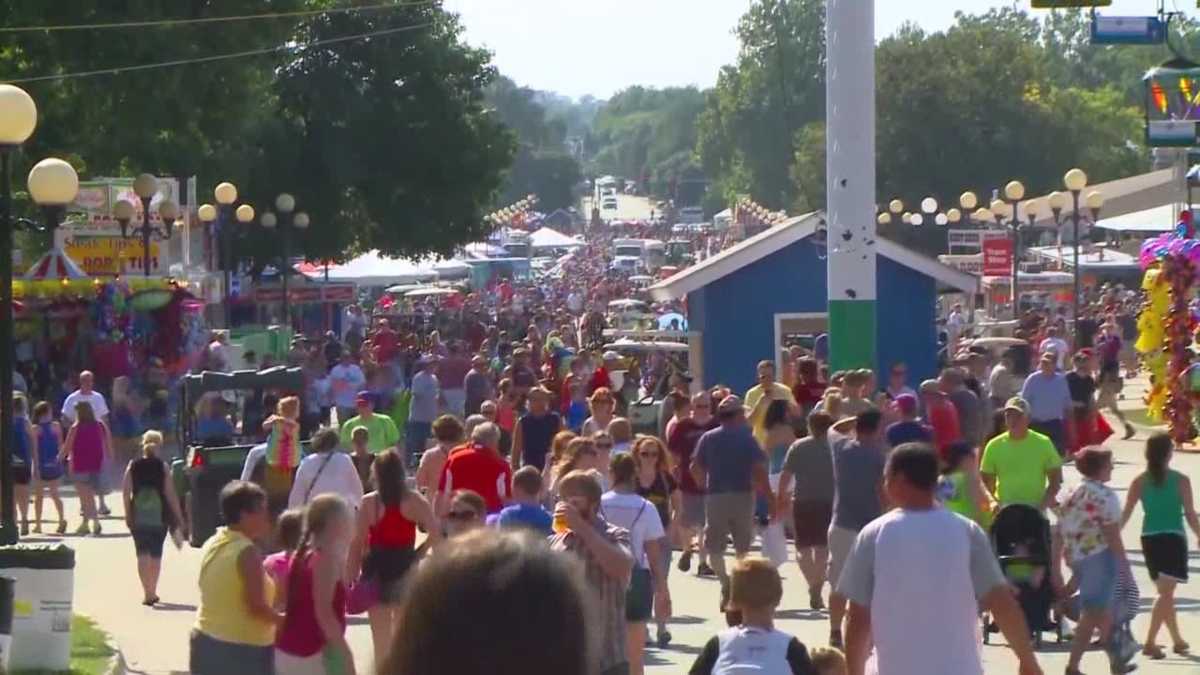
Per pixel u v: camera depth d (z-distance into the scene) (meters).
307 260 100.75
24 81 64.75
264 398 38.62
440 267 129.62
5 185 23.91
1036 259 108.31
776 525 28.28
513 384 43.66
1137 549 33.62
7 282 23.86
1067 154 153.25
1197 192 100.38
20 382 51.22
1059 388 39.44
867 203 38.53
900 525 13.40
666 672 22.38
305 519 16.81
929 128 149.00
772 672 13.54
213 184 88.62
